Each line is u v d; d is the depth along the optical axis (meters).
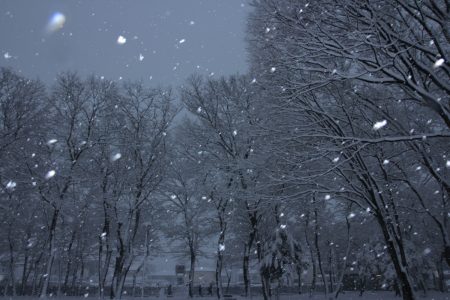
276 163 12.77
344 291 40.50
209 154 21.53
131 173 22.41
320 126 12.12
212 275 62.41
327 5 9.27
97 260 40.62
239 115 19.34
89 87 22.88
